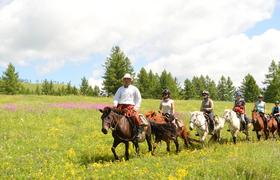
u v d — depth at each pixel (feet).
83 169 41.22
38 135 63.82
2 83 284.41
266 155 41.52
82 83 390.42
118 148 54.90
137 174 35.88
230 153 46.70
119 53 235.20
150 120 52.26
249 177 32.37
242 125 66.64
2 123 74.08
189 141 58.70
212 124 59.88
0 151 50.03
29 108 103.81
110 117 43.37
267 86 282.97
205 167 36.09
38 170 40.78
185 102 189.88
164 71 332.60
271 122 74.54
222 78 450.71
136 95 46.85
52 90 415.64
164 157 46.52
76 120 85.10
